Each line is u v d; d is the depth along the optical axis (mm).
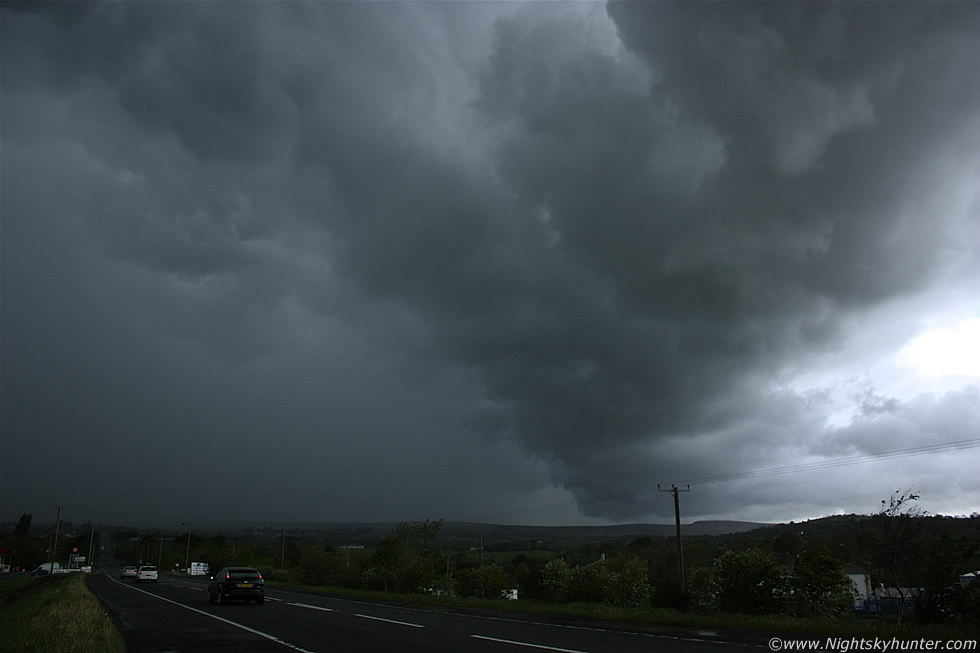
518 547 151750
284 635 19625
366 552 71938
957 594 21578
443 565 56562
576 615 27406
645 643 17250
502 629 21281
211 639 18672
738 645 16750
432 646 16875
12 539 161375
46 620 20672
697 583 32125
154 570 68625
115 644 16547
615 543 124750
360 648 16578
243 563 100750
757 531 106438
